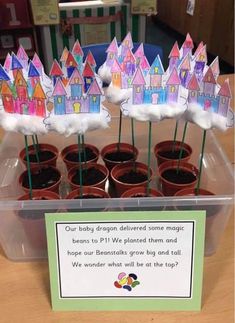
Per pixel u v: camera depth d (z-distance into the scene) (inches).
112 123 37.9
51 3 84.4
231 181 28.2
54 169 31.8
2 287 24.0
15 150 35.0
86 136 37.4
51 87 23.4
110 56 29.0
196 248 21.7
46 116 22.0
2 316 22.2
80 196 27.5
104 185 30.6
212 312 22.4
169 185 29.1
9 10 87.1
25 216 24.2
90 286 22.3
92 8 88.0
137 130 38.2
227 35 121.0
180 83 23.0
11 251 26.0
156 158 34.3
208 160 32.9
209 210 24.0
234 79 49.8
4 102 22.5
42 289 23.9
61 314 22.4
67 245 21.8
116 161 33.0
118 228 21.5
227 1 116.1
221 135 38.9
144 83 21.8
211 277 24.5
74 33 90.4
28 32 93.0
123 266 22.1
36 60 25.2
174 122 37.7
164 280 22.2
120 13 90.0
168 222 21.4
